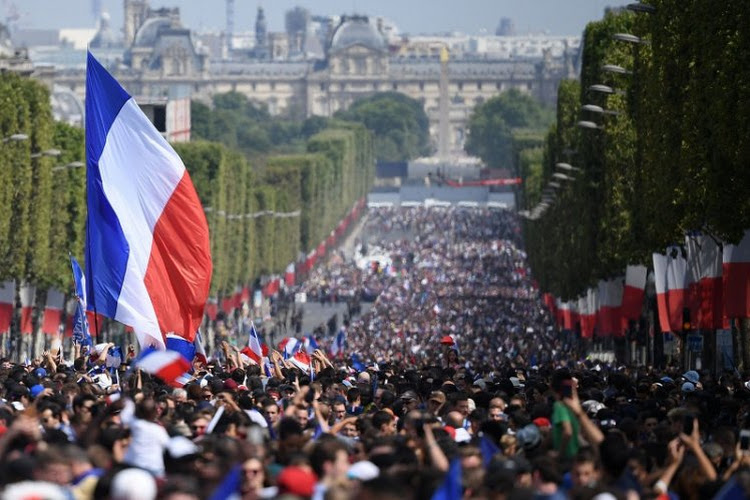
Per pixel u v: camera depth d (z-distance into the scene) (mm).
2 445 52281
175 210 87625
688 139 136625
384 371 117938
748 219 131250
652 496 50312
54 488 43031
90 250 87750
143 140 87250
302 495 44688
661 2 151500
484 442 58625
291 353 126062
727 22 129125
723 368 148750
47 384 83562
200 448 53438
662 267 158125
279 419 63594
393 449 53750
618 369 157875
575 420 59406
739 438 66312
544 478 50844
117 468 45125
